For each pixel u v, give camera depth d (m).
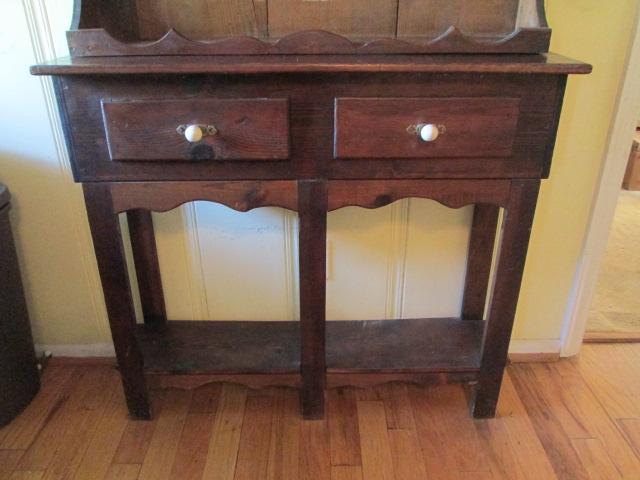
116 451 1.15
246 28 1.07
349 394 1.31
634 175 2.73
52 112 1.16
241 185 0.94
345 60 0.84
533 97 0.88
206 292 1.38
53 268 1.33
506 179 0.94
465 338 1.29
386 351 1.23
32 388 1.29
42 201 1.25
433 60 0.85
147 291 1.32
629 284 1.85
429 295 1.39
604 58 1.12
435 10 1.05
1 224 1.13
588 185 1.25
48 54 1.12
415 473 1.09
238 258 1.33
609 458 1.13
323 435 1.19
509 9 1.05
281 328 1.34
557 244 1.32
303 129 0.89
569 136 1.20
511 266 1.05
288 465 1.11
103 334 1.41
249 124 0.87
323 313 1.08
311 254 1.01
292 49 0.88
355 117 0.87
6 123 1.17
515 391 1.33
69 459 1.13
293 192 0.94
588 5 1.08
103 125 0.88
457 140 0.89
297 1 1.05
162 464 1.12
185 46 0.87
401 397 1.31
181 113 0.86
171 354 1.22
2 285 1.15
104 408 1.27
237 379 1.17
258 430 1.20
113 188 0.94
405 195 0.95
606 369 1.41
